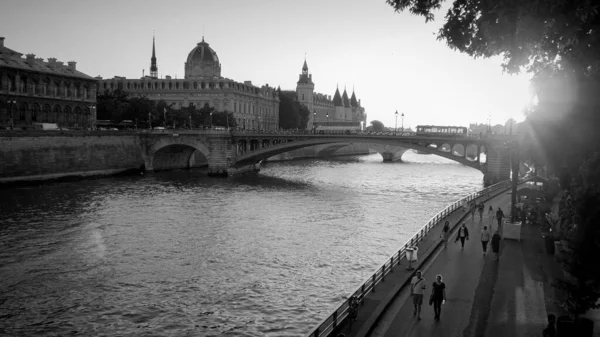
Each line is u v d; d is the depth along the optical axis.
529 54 22.56
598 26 18.98
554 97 23.59
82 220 69.38
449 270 35.22
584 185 20.17
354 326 25.61
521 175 110.88
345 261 51.78
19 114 122.00
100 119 162.88
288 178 129.25
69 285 44.59
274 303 40.94
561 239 30.27
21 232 62.06
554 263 36.69
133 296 42.34
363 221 71.62
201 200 88.69
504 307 28.11
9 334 35.53
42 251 54.31
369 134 131.38
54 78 130.38
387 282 32.41
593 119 21.69
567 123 22.44
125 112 158.25
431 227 49.44
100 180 116.00
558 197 48.94
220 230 65.00
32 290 43.34
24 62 126.75
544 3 18.22
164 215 74.12
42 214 72.69
